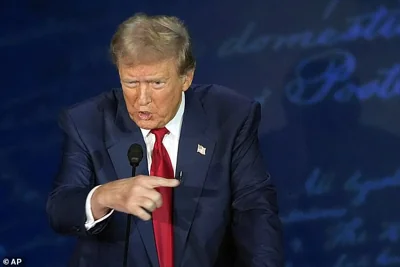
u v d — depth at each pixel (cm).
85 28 1398
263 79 1357
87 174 716
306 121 1346
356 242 1330
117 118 729
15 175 1386
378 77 1333
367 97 1332
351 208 1333
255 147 755
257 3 1367
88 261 712
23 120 1391
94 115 738
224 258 726
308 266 1340
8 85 1395
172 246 698
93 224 665
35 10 1404
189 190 710
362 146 1333
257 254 682
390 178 1326
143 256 696
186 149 721
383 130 1330
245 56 1365
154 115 654
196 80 1371
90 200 655
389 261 1324
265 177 745
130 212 601
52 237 1379
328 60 1344
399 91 1327
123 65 630
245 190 731
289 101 1351
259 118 773
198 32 1376
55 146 1387
